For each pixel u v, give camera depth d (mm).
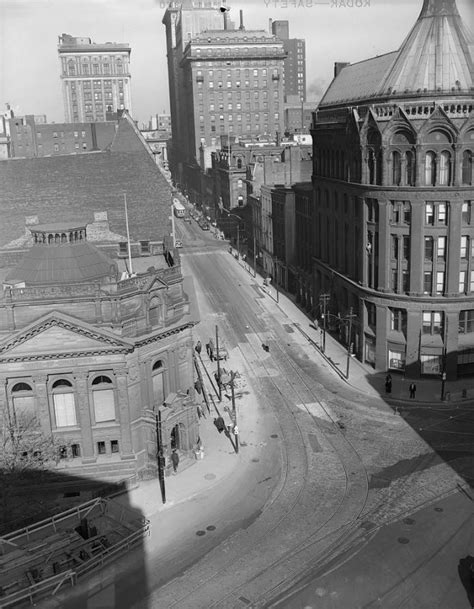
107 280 59656
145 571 44906
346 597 41469
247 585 43062
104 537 47688
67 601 42188
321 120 93375
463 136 68562
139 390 56312
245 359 85375
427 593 41469
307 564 44875
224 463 59125
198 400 72375
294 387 75625
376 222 75750
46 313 52500
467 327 74375
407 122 69625
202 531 49219
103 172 77750
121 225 79500
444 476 55312
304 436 63656
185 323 59094
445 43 72312
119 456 56531
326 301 92000
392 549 45969
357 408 69375
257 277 135250
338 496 53000
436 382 75000
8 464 49375
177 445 59688
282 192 117938
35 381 53656
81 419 55188
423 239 72000
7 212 75688
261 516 50781
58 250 59531
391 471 56500
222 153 196125
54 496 55406
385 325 76875
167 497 53938
